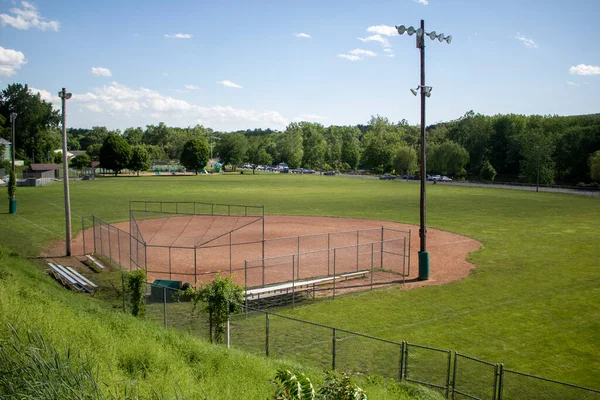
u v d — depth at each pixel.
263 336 15.87
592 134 95.50
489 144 122.94
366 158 137.75
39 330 9.23
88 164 128.12
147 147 183.50
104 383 6.96
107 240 33.00
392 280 23.78
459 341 15.55
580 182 91.62
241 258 28.27
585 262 26.88
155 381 8.68
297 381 5.31
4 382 5.94
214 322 14.88
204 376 9.98
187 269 25.39
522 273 24.64
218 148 149.00
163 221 42.22
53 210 47.66
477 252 30.19
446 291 21.56
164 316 16.36
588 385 12.57
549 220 43.66
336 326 17.00
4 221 40.03
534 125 118.25
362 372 13.06
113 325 13.12
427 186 88.19
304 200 61.28
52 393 5.70
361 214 48.09
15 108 130.25
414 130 168.50
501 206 55.03
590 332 16.31
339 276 23.95
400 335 16.06
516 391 12.16
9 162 97.88
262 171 156.12
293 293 19.62
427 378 12.80
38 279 20.12
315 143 163.50
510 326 16.92
